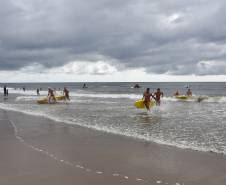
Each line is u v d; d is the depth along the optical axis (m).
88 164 4.43
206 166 4.26
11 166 4.32
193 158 4.74
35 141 6.29
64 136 6.91
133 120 9.88
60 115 11.62
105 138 6.62
